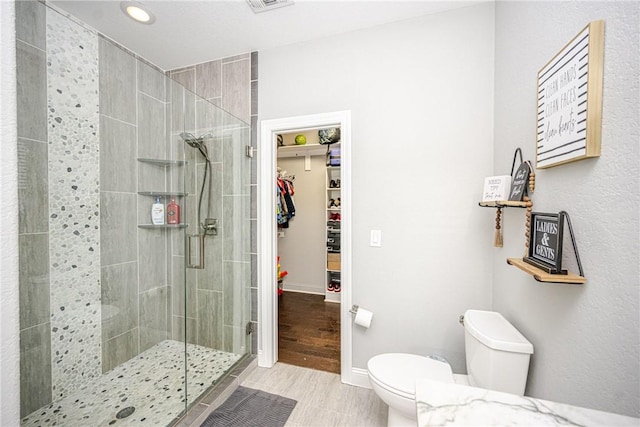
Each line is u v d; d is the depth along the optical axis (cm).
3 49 41
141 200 206
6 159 41
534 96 112
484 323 129
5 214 41
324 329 275
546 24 103
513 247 132
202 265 215
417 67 170
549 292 99
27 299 145
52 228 155
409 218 173
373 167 180
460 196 163
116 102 188
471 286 162
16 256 42
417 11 165
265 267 206
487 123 157
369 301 183
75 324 167
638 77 63
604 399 72
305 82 194
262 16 168
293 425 147
